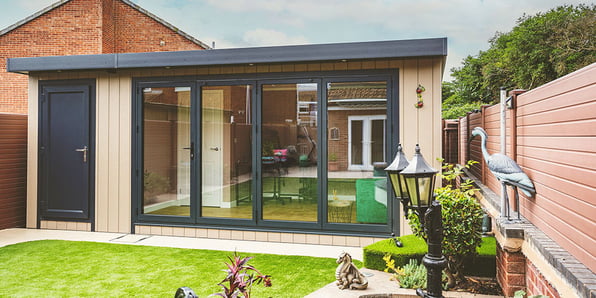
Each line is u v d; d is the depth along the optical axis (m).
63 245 5.80
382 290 3.88
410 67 5.63
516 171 3.35
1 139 6.86
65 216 6.81
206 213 6.36
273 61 5.75
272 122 6.09
